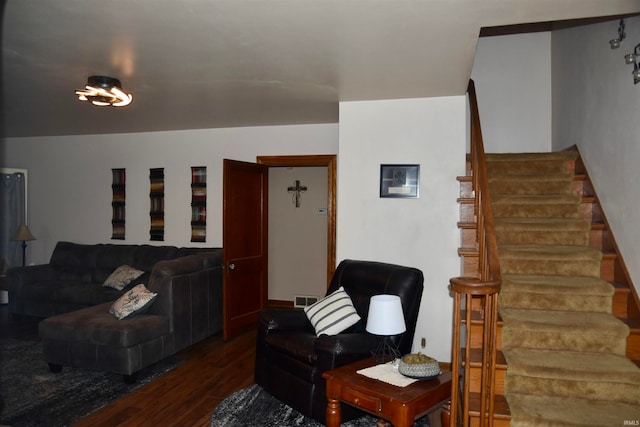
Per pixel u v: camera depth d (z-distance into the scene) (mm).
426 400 2229
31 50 2758
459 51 2723
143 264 5309
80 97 3531
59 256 5777
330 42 2600
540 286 3094
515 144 5223
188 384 3486
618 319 2893
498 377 2627
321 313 3186
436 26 2350
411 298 3014
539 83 5172
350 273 3490
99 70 3180
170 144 5816
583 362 2652
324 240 6066
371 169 3969
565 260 3328
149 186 5930
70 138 6297
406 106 3900
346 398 2383
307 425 2852
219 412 3012
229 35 2510
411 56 2816
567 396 2578
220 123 5254
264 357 3295
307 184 6121
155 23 2346
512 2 2059
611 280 3271
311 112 4586
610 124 3311
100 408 3045
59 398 3199
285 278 6203
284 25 2361
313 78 3326
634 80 2801
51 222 6422
